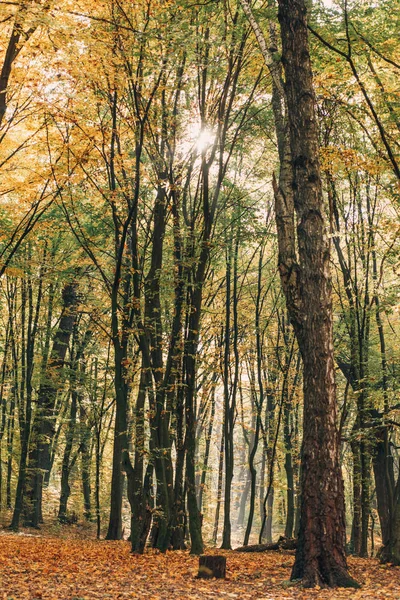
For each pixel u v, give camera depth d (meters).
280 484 27.67
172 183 17.36
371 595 9.34
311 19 15.28
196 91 18.33
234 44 15.80
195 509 16.92
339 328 23.23
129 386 19.70
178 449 17.41
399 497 15.96
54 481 37.97
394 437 29.91
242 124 19.30
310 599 8.91
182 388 17.53
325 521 10.50
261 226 23.17
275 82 12.50
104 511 30.23
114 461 22.62
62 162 17.64
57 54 14.65
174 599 8.68
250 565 14.10
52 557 13.90
